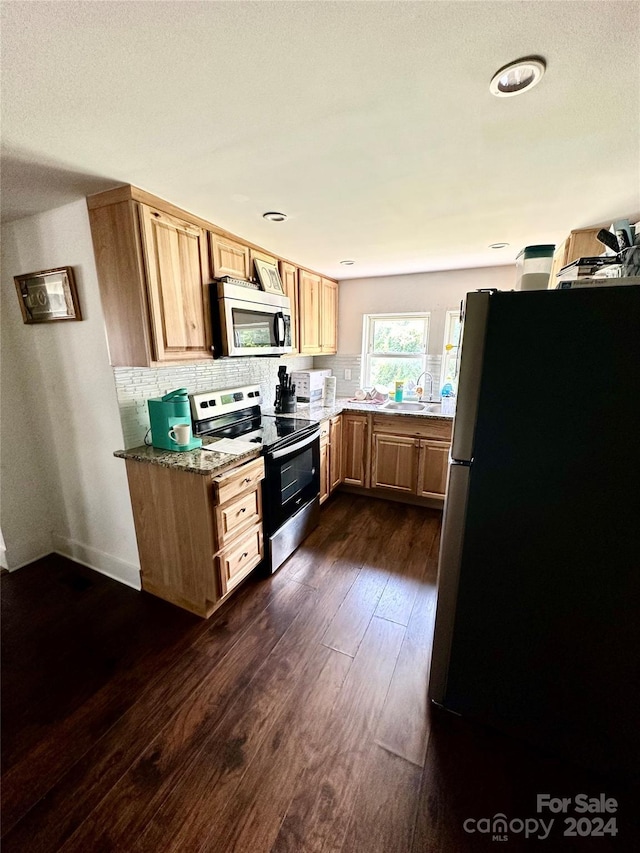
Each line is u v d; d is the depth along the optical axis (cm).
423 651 175
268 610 202
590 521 112
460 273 350
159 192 166
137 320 172
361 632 186
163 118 112
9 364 228
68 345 203
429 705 148
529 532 120
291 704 148
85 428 213
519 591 125
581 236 227
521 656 129
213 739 135
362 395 395
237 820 112
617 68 92
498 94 103
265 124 116
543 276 132
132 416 205
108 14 75
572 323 104
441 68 93
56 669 165
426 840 107
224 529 188
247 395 277
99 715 144
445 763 127
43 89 96
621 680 117
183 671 163
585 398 106
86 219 174
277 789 119
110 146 127
